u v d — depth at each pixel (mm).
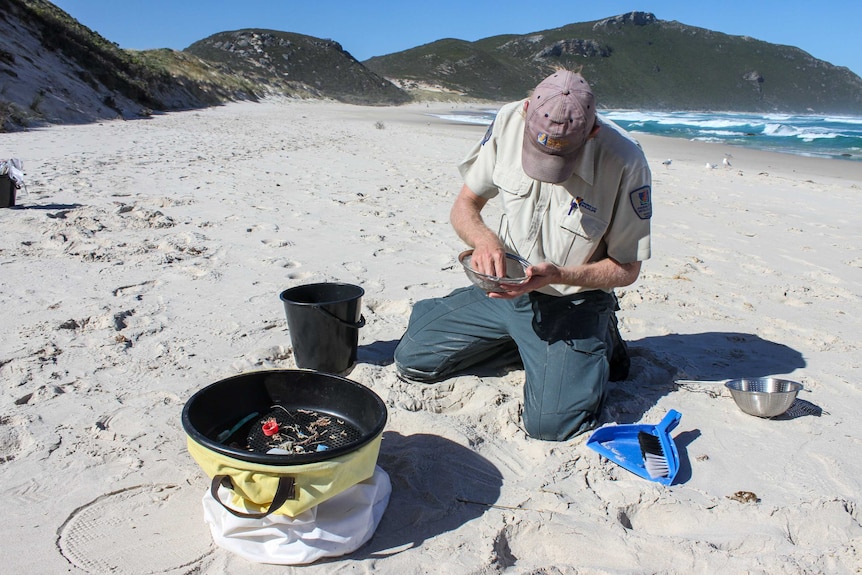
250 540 1979
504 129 2889
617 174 2684
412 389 3109
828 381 3434
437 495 2330
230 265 4867
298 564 1956
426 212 7211
